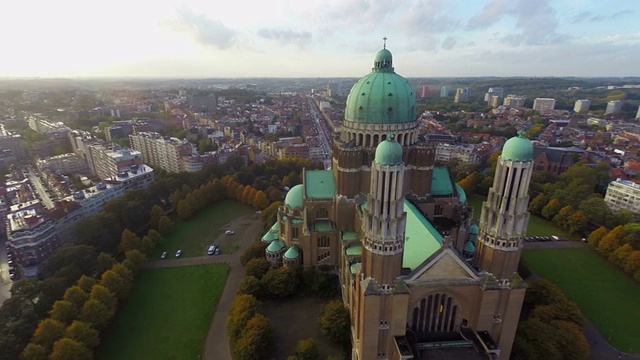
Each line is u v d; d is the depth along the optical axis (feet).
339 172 378.73
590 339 331.98
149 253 469.16
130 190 587.68
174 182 642.63
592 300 385.29
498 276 242.37
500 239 235.20
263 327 306.76
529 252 481.05
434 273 241.96
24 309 327.47
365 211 229.25
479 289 244.42
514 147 218.38
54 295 356.79
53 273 396.78
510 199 227.81
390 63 368.48
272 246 424.46
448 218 407.23
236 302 341.41
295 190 431.02
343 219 388.78
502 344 257.96
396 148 208.03
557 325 305.12
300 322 348.59
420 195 391.86
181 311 369.30
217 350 318.86
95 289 343.05
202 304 379.76
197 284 414.82
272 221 519.60
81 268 404.77
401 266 237.25
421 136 413.39
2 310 319.47
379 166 208.03
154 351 318.65
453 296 248.52
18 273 456.45
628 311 368.89
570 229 522.88
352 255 336.90
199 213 613.93
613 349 320.91
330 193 403.13
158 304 379.76
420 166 380.58
